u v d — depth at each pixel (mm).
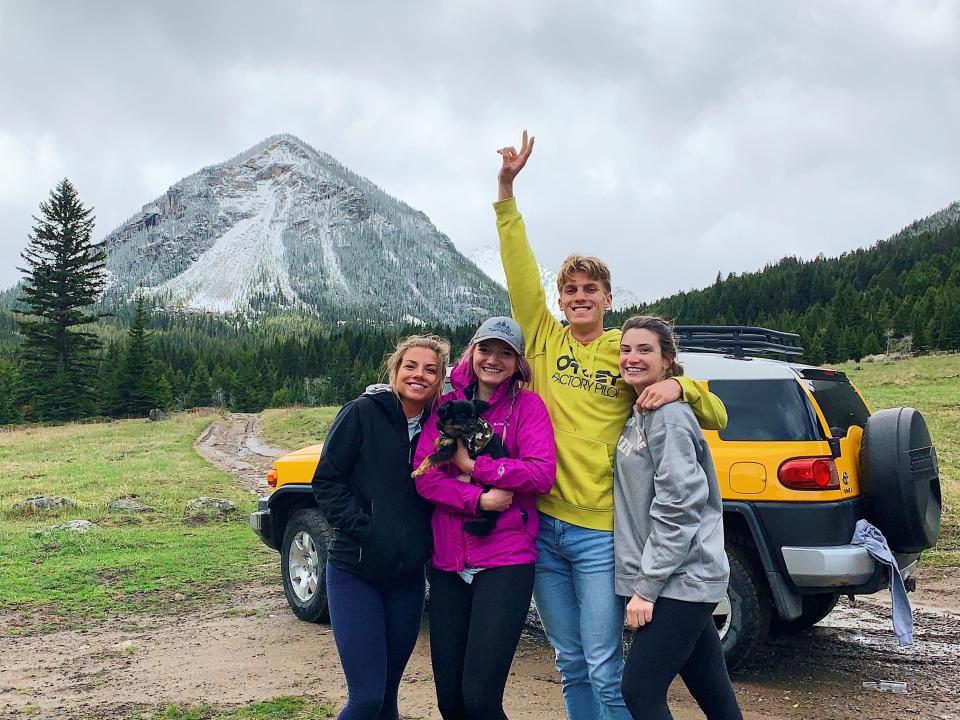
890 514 4441
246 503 13273
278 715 3906
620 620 3012
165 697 4219
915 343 67875
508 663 2889
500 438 3039
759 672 4691
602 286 3285
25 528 10273
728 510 4527
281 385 99188
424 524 3084
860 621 5926
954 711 4000
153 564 8094
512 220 3490
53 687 4438
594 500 3027
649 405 2859
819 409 4605
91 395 55938
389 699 3148
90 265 57312
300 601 5820
